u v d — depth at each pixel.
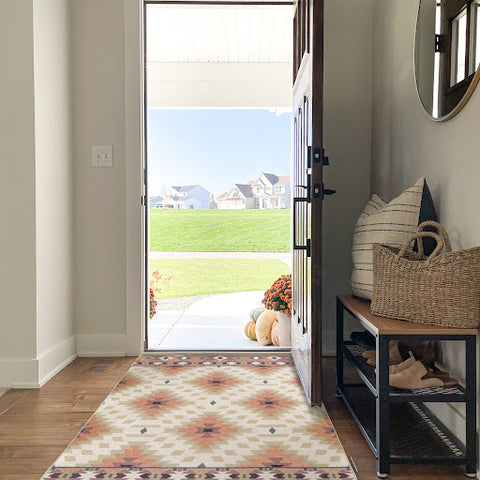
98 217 3.22
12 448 1.89
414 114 2.51
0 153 2.64
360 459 1.83
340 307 2.47
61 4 3.02
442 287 1.75
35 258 2.65
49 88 2.83
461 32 1.93
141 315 3.21
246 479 1.65
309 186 2.30
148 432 2.03
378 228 2.23
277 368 2.91
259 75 6.79
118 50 3.19
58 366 2.91
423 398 1.71
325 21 3.27
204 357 3.16
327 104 3.30
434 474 1.73
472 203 1.88
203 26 5.30
